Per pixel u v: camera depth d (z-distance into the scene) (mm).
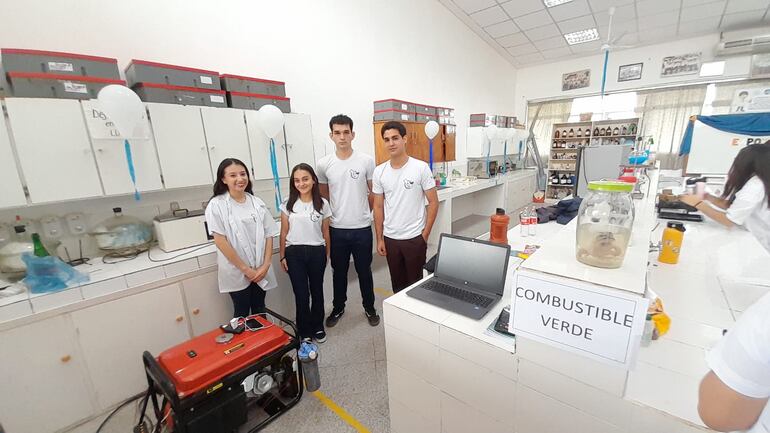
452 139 4824
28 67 1528
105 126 1692
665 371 886
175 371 1305
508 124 6590
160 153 1896
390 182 2086
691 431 693
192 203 2396
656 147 6172
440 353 1137
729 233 2053
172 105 1921
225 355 1408
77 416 1585
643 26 5176
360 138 3699
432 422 1242
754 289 1368
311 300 2295
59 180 1590
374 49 3760
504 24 5246
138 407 1702
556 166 7082
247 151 2277
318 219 2100
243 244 1916
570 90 7000
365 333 2330
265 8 2703
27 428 1459
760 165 1443
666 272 1561
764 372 423
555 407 884
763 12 4656
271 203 2748
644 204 1686
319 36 3145
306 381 1747
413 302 1275
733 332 477
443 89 5082
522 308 862
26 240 1715
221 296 2031
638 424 761
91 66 1676
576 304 763
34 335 1436
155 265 1764
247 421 1586
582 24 5184
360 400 1715
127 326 1686
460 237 1425
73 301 1518
